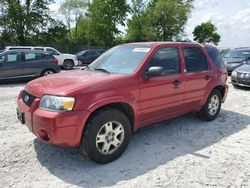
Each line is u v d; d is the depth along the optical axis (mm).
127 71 4445
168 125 5809
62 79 4172
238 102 8289
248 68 11000
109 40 40000
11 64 12094
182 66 5152
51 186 3439
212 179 3629
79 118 3627
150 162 4094
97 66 4992
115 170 3848
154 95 4586
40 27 39094
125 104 4227
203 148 4637
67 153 4332
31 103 3887
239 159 4223
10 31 36750
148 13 47125
